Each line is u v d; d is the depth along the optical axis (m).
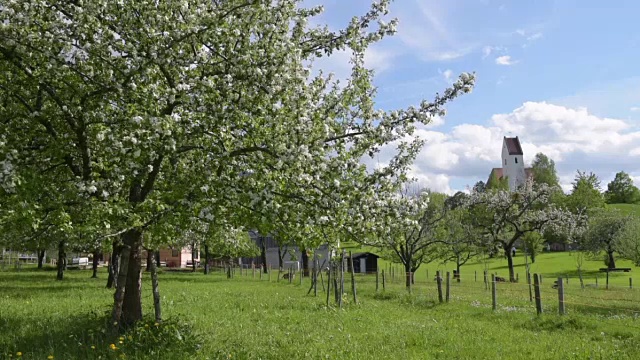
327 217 10.05
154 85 10.78
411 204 11.34
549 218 49.84
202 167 11.13
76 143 11.53
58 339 10.98
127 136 9.54
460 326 15.45
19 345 10.61
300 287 32.38
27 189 8.75
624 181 138.50
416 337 12.88
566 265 68.94
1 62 10.74
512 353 11.30
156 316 12.16
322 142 9.91
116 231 10.52
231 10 10.59
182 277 46.91
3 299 20.55
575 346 12.27
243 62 10.34
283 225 10.29
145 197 11.70
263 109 10.23
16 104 11.23
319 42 11.89
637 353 11.62
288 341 12.03
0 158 8.85
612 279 50.34
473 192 52.09
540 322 16.33
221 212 10.62
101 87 10.64
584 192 90.19
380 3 11.62
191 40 11.02
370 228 10.71
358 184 10.30
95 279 41.25
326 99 12.02
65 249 29.66
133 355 9.88
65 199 9.74
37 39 9.88
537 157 130.75
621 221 57.81
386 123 10.63
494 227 49.41
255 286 33.06
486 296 27.14
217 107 10.27
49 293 24.22
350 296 25.34
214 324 14.28
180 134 10.42
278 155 9.60
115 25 11.03
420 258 38.97
